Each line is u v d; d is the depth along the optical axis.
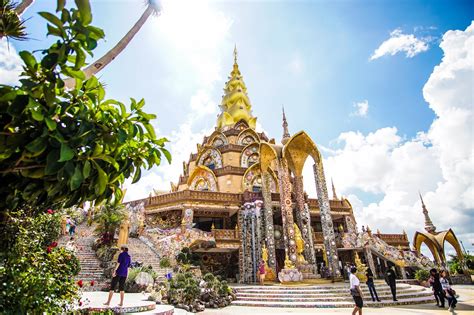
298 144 26.97
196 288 14.77
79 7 3.84
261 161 27.66
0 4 4.90
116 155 4.88
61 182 4.33
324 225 24.44
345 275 26.64
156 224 29.56
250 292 18.47
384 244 30.80
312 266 23.44
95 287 16.23
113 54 5.84
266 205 26.11
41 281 5.70
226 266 28.47
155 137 5.28
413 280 27.19
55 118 4.09
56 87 3.93
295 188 27.52
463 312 13.14
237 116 45.66
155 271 19.38
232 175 36.47
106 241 21.77
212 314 13.22
